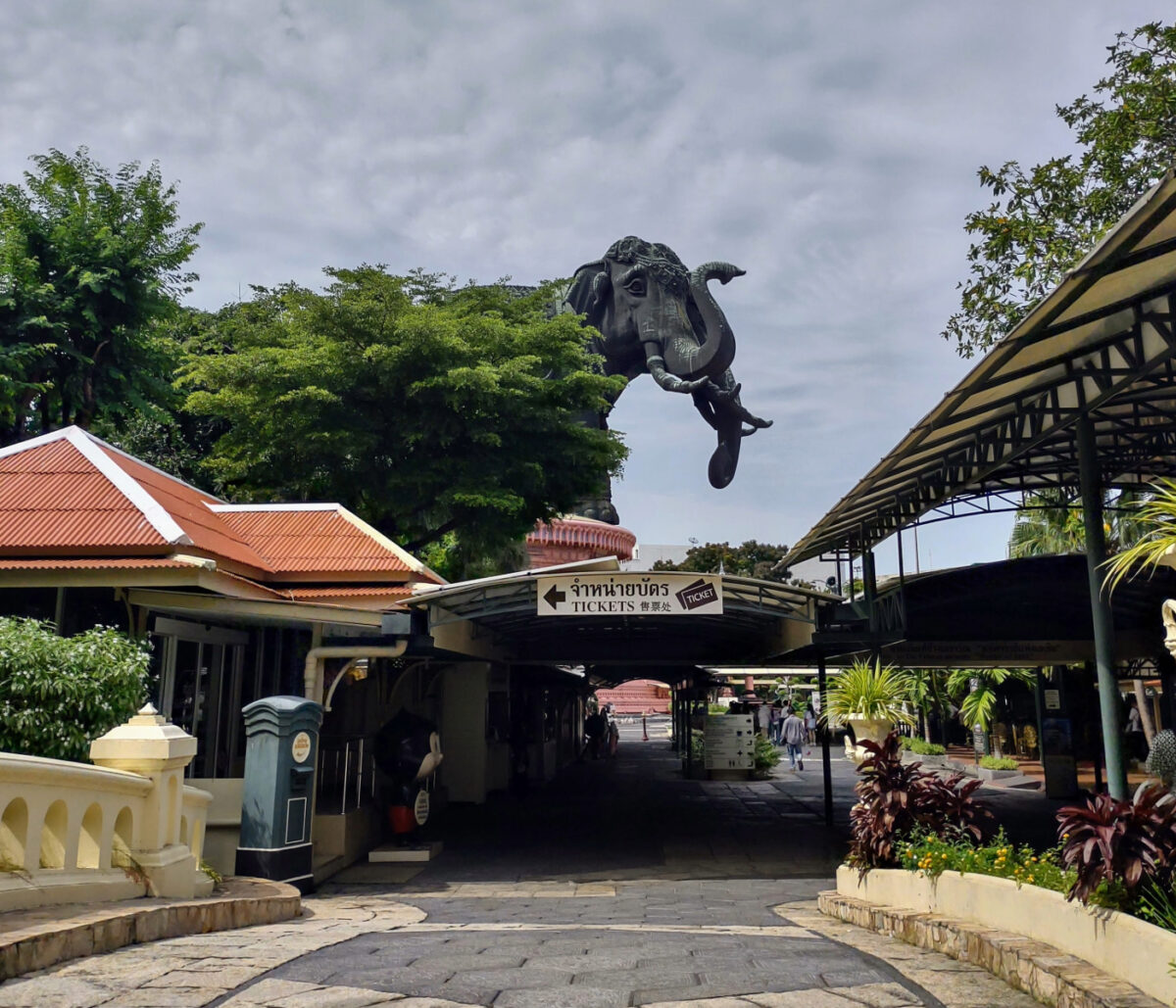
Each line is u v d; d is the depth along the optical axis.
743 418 34.16
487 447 20.81
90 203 21.23
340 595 13.95
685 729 30.28
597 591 13.41
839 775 30.03
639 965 6.01
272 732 10.98
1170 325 8.48
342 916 9.38
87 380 20.47
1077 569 17.41
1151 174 16.97
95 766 7.17
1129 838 5.46
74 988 5.08
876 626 15.62
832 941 7.25
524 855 14.79
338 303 20.19
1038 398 11.24
